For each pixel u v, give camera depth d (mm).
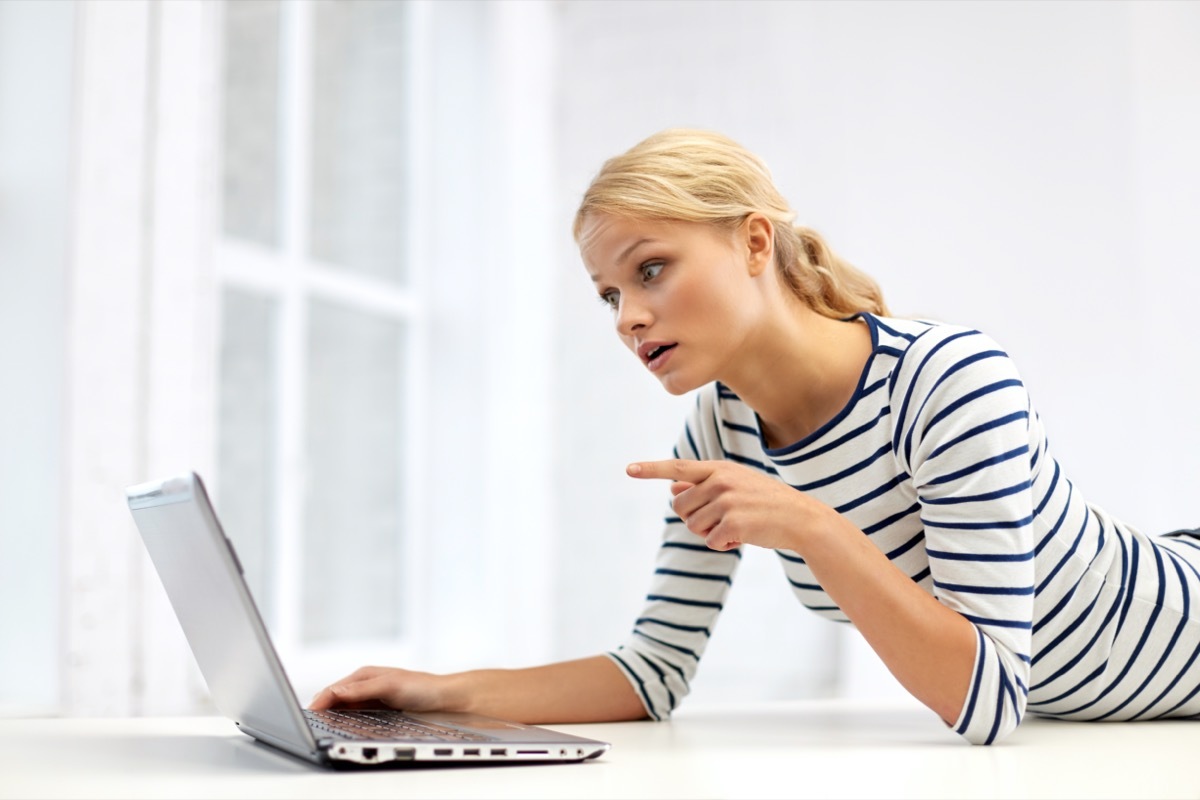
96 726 916
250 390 2400
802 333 985
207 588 678
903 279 2539
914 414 923
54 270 1707
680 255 915
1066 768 684
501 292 2943
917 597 820
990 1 2520
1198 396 2252
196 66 1875
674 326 922
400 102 2908
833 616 1116
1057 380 2373
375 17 2836
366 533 2734
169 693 1776
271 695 664
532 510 2904
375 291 2775
